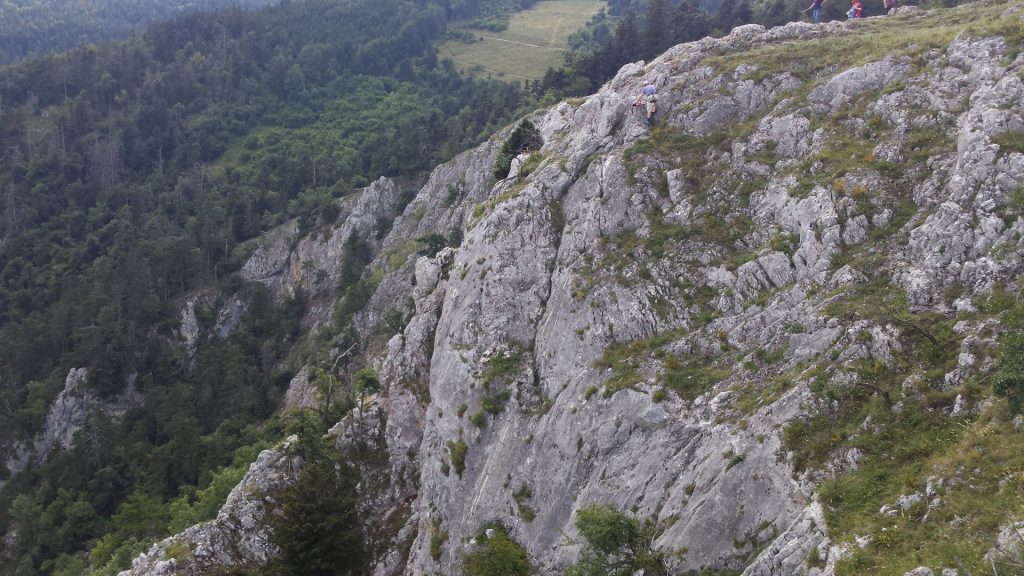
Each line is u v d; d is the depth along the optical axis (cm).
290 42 17562
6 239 11662
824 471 2216
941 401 2208
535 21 19525
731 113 3919
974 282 2489
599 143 4119
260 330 9756
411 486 4284
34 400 8606
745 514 2334
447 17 19962
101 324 9125
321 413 5291
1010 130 2789
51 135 13962
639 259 3419
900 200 2961
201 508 5622
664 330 3147
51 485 7569
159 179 13075
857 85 3591
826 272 2862
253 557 4150
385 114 14625
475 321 3834
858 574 1822
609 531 2397
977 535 1759
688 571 2350
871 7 7750
